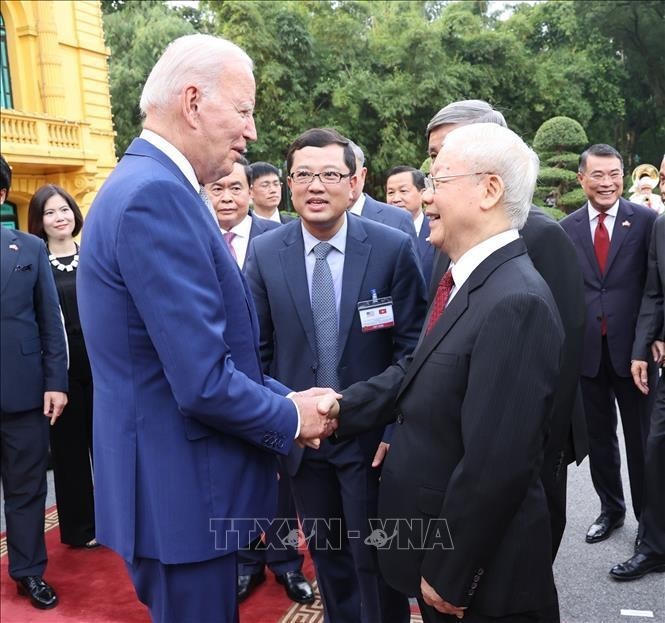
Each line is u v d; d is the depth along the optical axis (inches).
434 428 56.5
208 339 52.4
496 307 52.2
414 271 86.9
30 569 106.2
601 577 104.7
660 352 108.0
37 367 107.2
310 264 85.4
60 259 126.6
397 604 84.6
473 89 459.8
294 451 84.0
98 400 57.9
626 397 117.6
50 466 172.7
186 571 56.8
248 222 130.0
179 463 55.4
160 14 747.4
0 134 407.5
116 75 653.3
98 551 124.8
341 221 84.7
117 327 54.1
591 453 119.6
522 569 53.9
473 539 51.8
